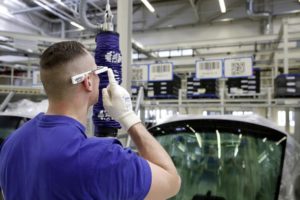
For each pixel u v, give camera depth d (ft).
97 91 3.06
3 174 2.91
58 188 2.40
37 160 2.55
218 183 5.99
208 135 6.44
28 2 26.96
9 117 9.80
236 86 15.61
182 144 6.57
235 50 27.35
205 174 6.15
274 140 5.77
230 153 6.11
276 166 5.52
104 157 2.47
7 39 18.51
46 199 2.45
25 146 2.77
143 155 2.89
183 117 7.09
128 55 7.50
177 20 29.25
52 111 2.87
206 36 29.32
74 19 21.97
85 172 2.39
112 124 3.85
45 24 31.94
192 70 24.85
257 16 25.75
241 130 6.18
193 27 29.78
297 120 12.37
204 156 6.31
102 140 2.64
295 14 25.59
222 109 14.97
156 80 16.58
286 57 16.02
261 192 5.52
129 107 3.15
